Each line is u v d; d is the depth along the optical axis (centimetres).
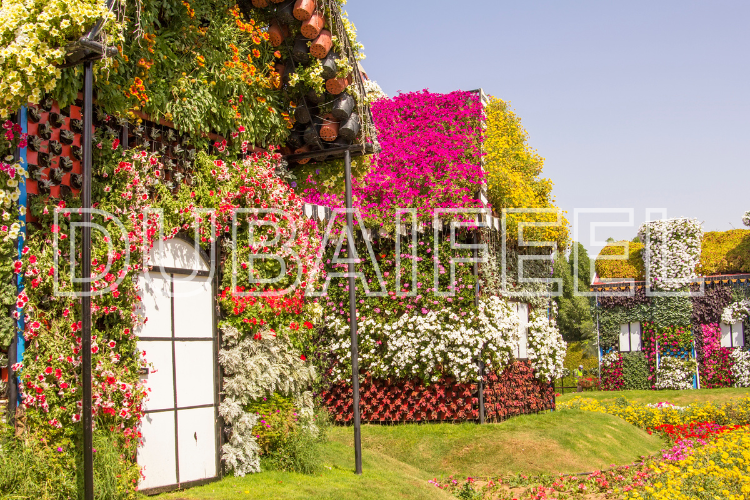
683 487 751
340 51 794
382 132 1194
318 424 938
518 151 1449
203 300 666
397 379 1134
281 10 754
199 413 645
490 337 1103
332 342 1159
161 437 594
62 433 473
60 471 462
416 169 1127
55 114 498
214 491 602
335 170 954
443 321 1118
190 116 640
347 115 811
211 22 680
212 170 675
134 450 537
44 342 469
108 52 462
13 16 427
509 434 1038
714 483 762
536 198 1445
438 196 1118
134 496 528
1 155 458
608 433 1151
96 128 541
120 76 559
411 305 1134
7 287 457
